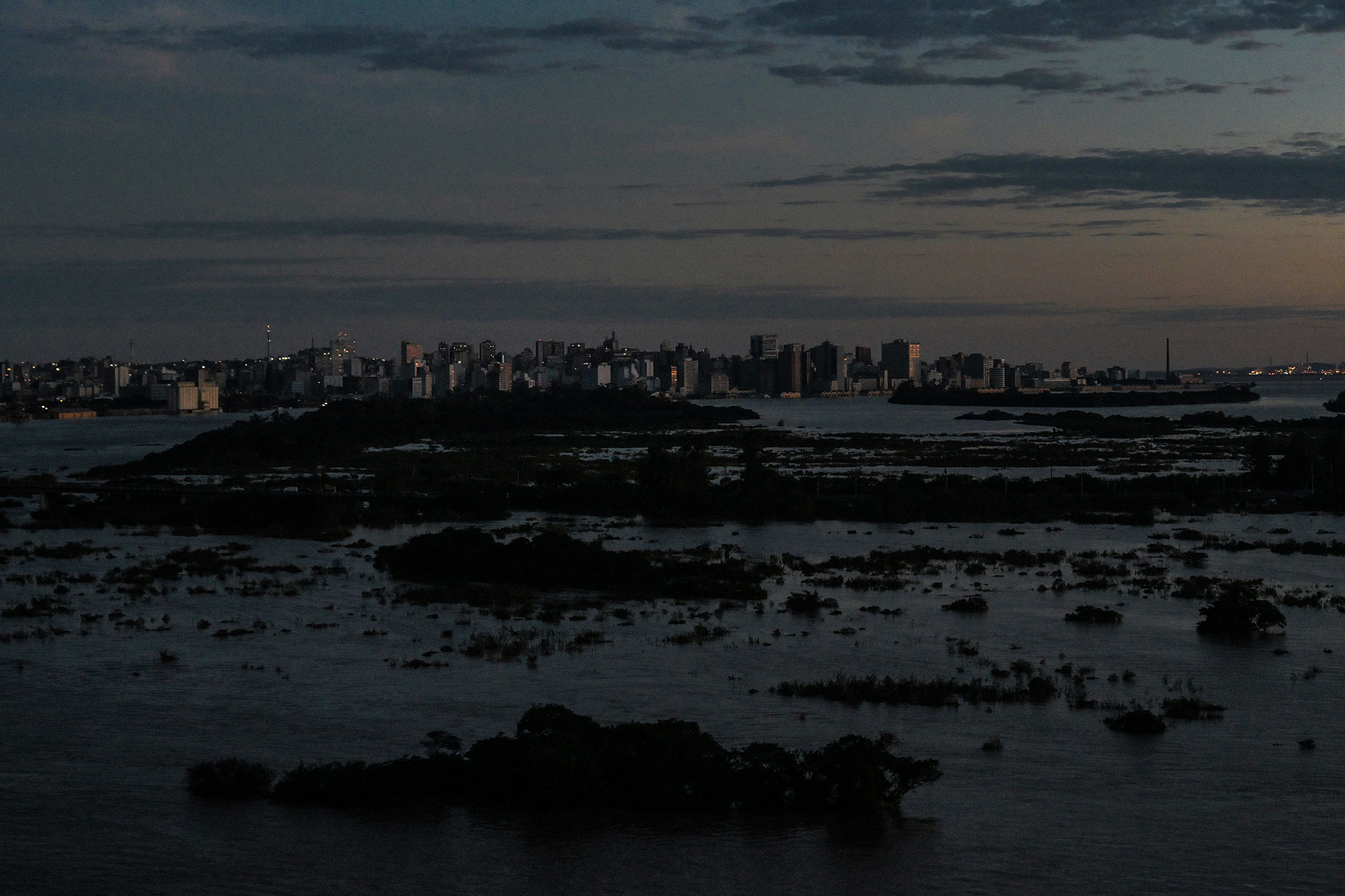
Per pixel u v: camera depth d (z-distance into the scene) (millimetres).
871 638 97375
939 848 56094
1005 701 78938
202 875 53188
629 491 199750
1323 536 163625
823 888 52000
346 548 152000
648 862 54500
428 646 94438
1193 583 120938
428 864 54281
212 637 97125
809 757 62469
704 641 95938
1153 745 70188
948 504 189125
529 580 124312
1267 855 55406
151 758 67875
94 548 148750
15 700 78812
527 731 64562
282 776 64375
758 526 178625
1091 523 178250
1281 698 79938
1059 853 55562
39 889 51812
